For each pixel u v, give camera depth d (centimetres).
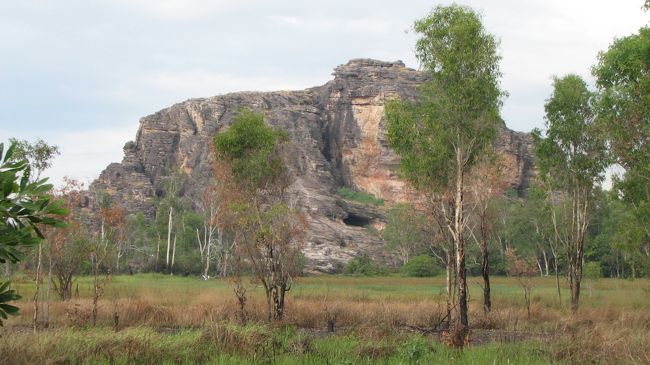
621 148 2423
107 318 2805
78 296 3891
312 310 3173
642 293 4503
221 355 1464
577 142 3788
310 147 14175
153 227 11194
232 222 3381
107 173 15350
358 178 14250
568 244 3950
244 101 15650
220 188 3488
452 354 1678
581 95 3747
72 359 1367
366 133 14275
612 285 6050
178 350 1545
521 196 13350
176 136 15875
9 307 795
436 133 2859
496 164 3566
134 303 3066
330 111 15212
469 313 3316
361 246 11450
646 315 2916
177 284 6144
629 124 2341
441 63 2778
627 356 1445
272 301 3519
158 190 14750
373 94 14362
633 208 3431
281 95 15862
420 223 4606
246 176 3338
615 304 3819
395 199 13725
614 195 3484
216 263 9688
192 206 12988
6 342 1381
